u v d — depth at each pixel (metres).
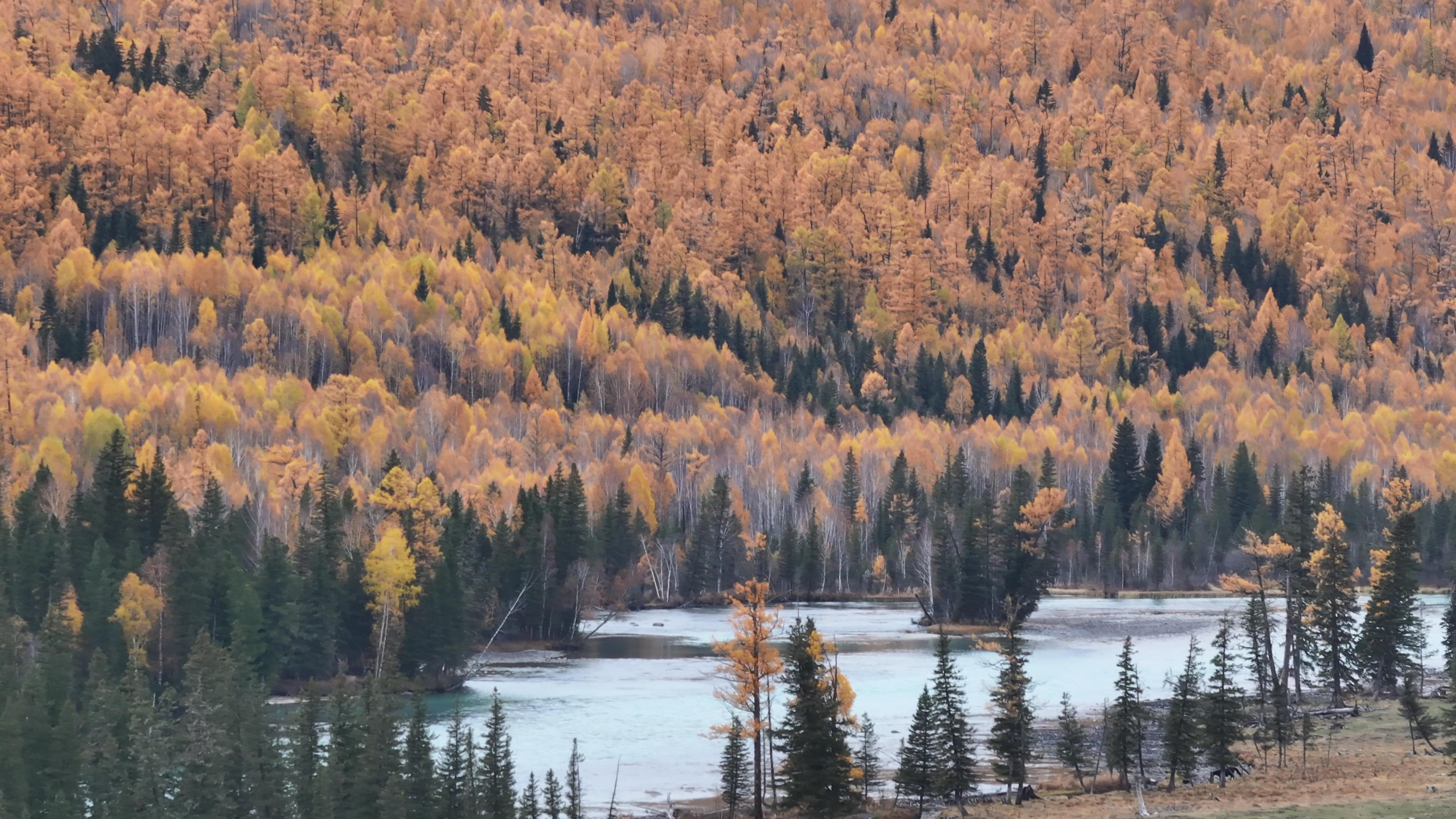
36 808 198.62
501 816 195.75
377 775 195.38
